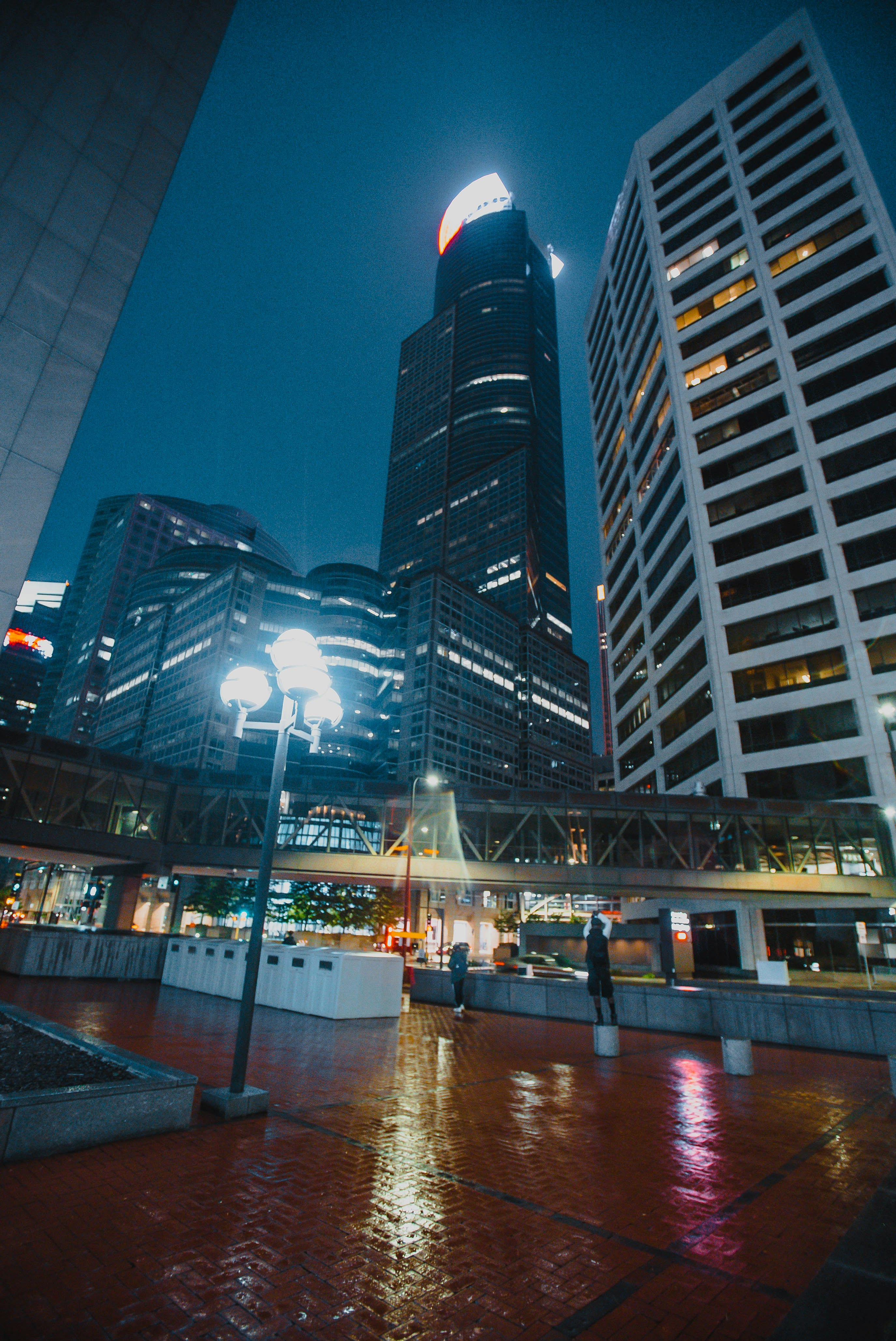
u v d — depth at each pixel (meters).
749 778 44.91
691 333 57.81
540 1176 4.91
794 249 54.19
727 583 49.75
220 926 64.94
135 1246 3.49
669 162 66.31
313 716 7.39
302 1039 10.33
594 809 40.53
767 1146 5.83
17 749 36.03
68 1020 10.41
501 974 16.25
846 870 38.56
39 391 8.13
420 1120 6.25
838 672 43.44
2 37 8.38
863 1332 2.75
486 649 125.62
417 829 42.22
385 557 188.50
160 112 10.05
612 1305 3.15
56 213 8.62
